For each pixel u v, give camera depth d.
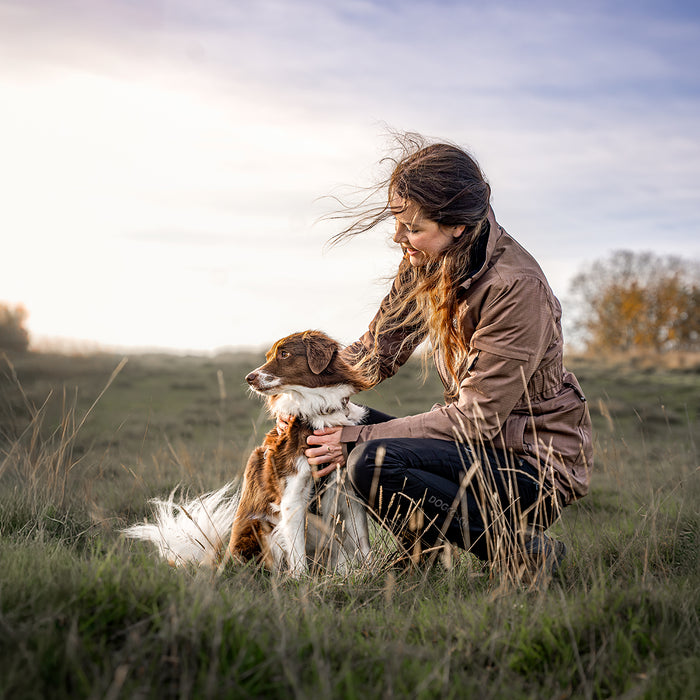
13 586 2.37
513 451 3.32
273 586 2.88
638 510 4.25
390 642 2.34
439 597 3.00
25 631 2.04
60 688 1.83
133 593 2.33
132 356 21.34
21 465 5.10
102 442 8.10
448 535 3.39
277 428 4.00
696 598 2.69
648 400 14.46
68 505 4.36
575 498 3.48
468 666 2.24
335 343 3.98
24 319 20.80
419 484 3.33
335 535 3.77
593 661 2.17
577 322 47.75
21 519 4.00
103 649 2.04
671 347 45.59
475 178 3.21
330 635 2.35
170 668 2.01
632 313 44.97
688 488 4.95
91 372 16.58
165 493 5.22
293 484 3.78
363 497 3.50
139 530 3.65
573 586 2.96
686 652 2.31
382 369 4.13
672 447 7.05
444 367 3.72
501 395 3.21
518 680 2.14
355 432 3.60
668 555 3.49
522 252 3.31
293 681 1.88
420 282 3.51
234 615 2.29
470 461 3.33
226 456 7.30
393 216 3.32
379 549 3.52
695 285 45.31
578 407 3.38
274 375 3.83
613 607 2.49
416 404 12.45
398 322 4.03
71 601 2.22
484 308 3.25
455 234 3.23
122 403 12.88
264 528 3.87
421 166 3.15
